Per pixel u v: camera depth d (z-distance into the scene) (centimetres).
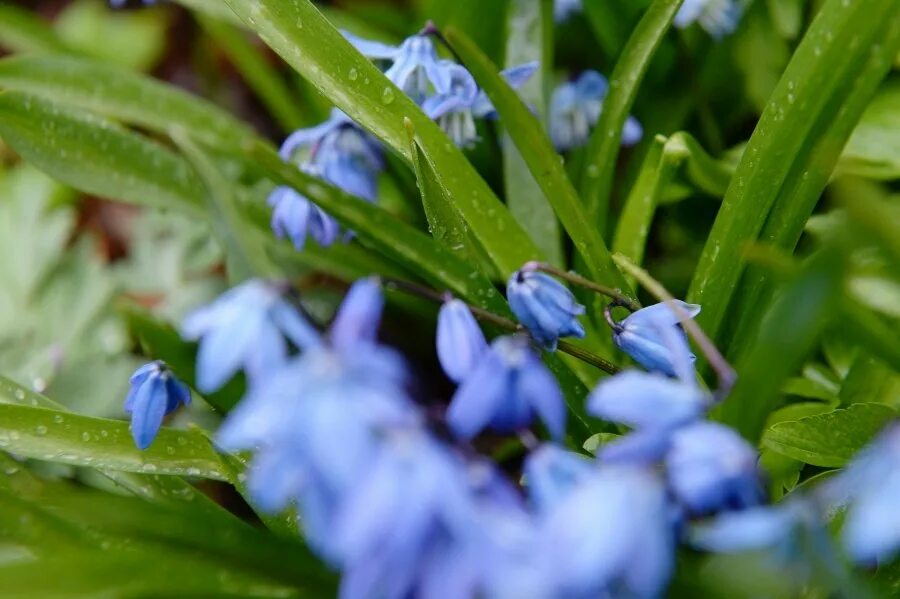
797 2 42
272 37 37
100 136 41
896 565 33
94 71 43
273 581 33
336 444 28
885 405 35
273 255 42
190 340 36
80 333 46
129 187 41
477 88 39
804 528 29
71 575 31
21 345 46
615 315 38
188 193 42
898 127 40
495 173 43
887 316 38
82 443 36
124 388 44
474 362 32
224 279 47
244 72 46
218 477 36
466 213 38
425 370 45
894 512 28
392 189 45
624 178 46
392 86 37
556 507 28
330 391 28
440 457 28
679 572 32
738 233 37
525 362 30
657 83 44
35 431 36
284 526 35
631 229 40
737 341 37
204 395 37
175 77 58
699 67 44
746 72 43
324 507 28
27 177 48
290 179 38
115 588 32
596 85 42
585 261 38
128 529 32
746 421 33
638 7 44
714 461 29
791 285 32
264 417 28
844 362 38
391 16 47
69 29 59
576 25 47
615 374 35
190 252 47
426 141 37
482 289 37
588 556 28
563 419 30
